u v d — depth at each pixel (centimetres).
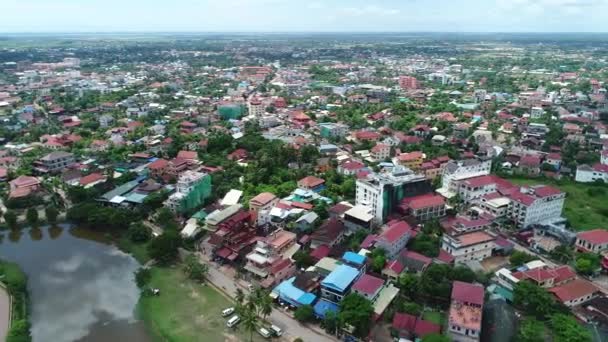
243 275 13150
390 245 13138
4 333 10856
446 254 13250
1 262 14162
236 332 10900
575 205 17925
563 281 11906
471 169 19388
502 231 15438
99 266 14175
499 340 9750
